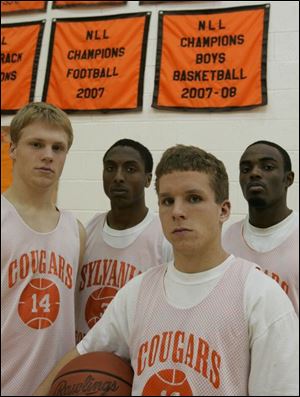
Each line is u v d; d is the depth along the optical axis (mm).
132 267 1311
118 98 2250
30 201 1161
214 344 828
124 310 974
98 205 2158
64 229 1208
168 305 905
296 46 2102
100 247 1370
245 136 2072
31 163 1112
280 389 780
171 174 907
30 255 1105
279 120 2053
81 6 2408
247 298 849
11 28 2479
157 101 2193
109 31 2336
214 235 909
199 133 2125
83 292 1344
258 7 2178
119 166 1329
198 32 2223
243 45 2156
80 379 921
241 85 2117
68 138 1175
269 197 1270
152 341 881
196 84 2172
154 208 1957
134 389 875
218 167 937
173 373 835
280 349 797
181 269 935
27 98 2371
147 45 2279
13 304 1062
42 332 1083
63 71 2346
